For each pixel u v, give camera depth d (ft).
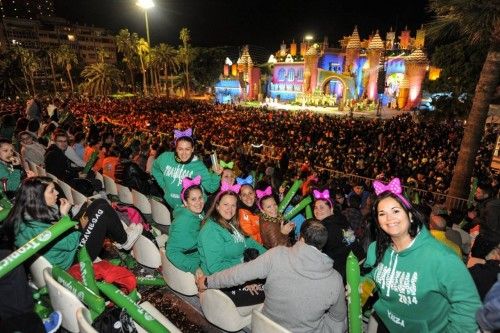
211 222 10.00
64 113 45.42
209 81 286.46
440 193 34.30
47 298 9.09
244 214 13.66
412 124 99.81
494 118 55.47
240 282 8.43
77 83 302.04
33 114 39.55
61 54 255.50
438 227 14.48
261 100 268.62
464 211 27.25
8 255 8.00
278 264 7.90
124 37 253.85
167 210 16.99
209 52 278.26
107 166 23.07
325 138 74.95
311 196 16.33
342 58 267.59
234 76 282.36
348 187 30.63
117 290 7.84
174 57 263.70
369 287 9.36
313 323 7.91
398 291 7.28
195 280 9.88
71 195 16.94
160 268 12.83
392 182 7.39
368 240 13.78
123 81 306.76
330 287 7.72
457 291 6.57
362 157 53.98
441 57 66.74
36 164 22.31
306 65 243.81
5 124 29.19
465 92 66.69
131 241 12.12
